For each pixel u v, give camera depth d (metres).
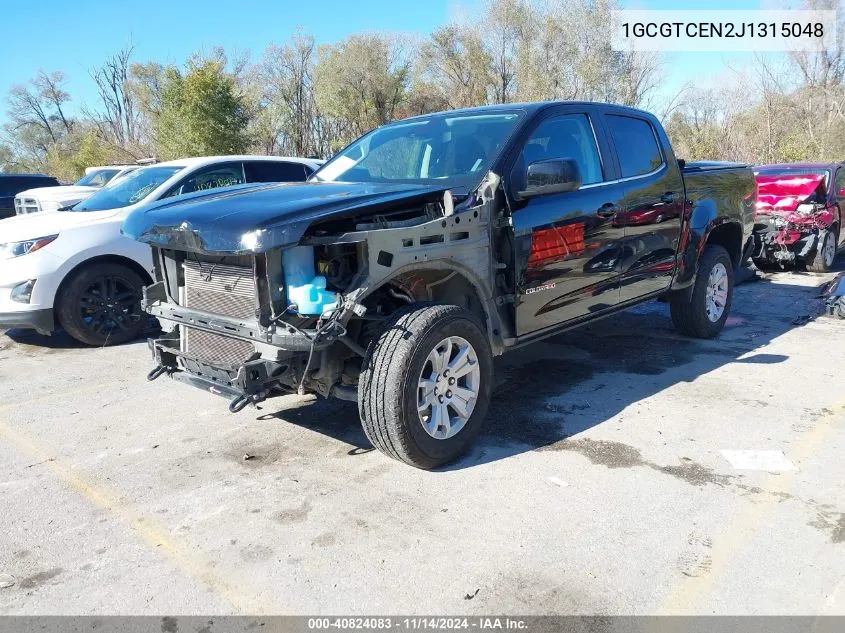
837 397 4.89
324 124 43.50
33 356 6.47
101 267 6.61
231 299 3.61
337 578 2.82
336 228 3.48
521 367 5.70
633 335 6.70
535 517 3.28
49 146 60.94
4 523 3.32
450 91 41.25
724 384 5.20
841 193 10.75
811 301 8.29
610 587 2.75
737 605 2.63
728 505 3.38
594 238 4.72
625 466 3.82
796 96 29.89
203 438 4.32
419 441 3.58
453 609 2.62
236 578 2.84
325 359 3.56
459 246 3.82
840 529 3.15
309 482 3.68
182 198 4.18
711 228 6.10
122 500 3.53
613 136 5.13
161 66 39.59
